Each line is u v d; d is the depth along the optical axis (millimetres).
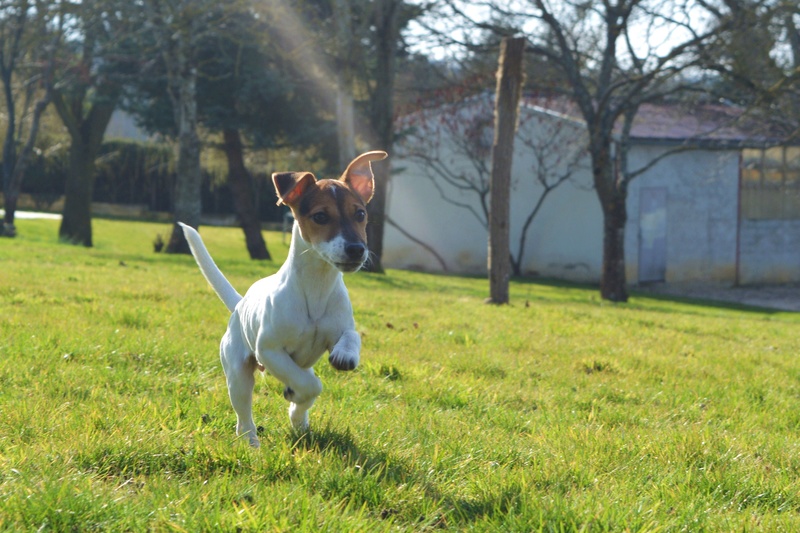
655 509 3908
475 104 31578
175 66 24672
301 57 26250
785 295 29125
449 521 3756
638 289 28969
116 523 3387
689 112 23734
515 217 32250
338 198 4562
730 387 7941
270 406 5875
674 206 29750
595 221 29859
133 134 59781
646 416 6504
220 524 3375
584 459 4844
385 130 24781
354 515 3633
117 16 26609
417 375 7348
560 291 25078
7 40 28062
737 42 19172
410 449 4730
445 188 33938
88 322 8836
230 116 27234
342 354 4344
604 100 21047
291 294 4562
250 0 23438
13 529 3314
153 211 48781
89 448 4250
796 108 20562
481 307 14281
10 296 10648
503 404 6660
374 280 20125
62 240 29750
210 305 10969
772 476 4742
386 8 24078
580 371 8477
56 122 37469
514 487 4117
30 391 5652
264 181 47781
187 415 5273
